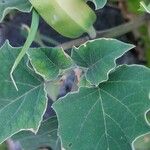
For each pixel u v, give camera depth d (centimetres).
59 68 31
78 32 32
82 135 30
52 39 45
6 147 52
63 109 30
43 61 30
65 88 37
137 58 50
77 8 31
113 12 49
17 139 36
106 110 30
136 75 30
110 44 30
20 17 48
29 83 32
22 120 31
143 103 29
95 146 29
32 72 32
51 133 36
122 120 29
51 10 30
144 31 48
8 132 30
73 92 31
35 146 38
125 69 30
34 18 31
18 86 32
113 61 30
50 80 31
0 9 34
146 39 49
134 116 29
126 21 49
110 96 30
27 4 33
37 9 30
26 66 32
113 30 39
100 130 30
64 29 31
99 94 30
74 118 30
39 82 32
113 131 29
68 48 37
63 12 31
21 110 31
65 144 29
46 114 42
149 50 49
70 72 34
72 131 30
